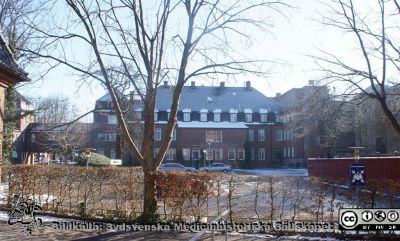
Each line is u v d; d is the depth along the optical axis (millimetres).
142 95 15867
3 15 21922
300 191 13570
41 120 60438
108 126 66000
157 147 69875
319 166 40125
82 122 65125
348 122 46938
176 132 70500
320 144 59062
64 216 14984
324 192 12992
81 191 15906
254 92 79688
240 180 13562
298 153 69188
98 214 14977
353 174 12305
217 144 71188
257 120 75625
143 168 14406
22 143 57406
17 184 16500
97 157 37500
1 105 15211
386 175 27141
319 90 14375
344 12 13289
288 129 70688
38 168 16328
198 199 13531
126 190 14766
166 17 14609
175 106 14680
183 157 69938
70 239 11422
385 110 12852
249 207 15516
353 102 13844
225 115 74562
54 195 16281
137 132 35969
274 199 14094
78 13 14055
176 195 13609
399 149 51094
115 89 16250
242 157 71750
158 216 13820
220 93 77938
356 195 12445
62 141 55531
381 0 13047
